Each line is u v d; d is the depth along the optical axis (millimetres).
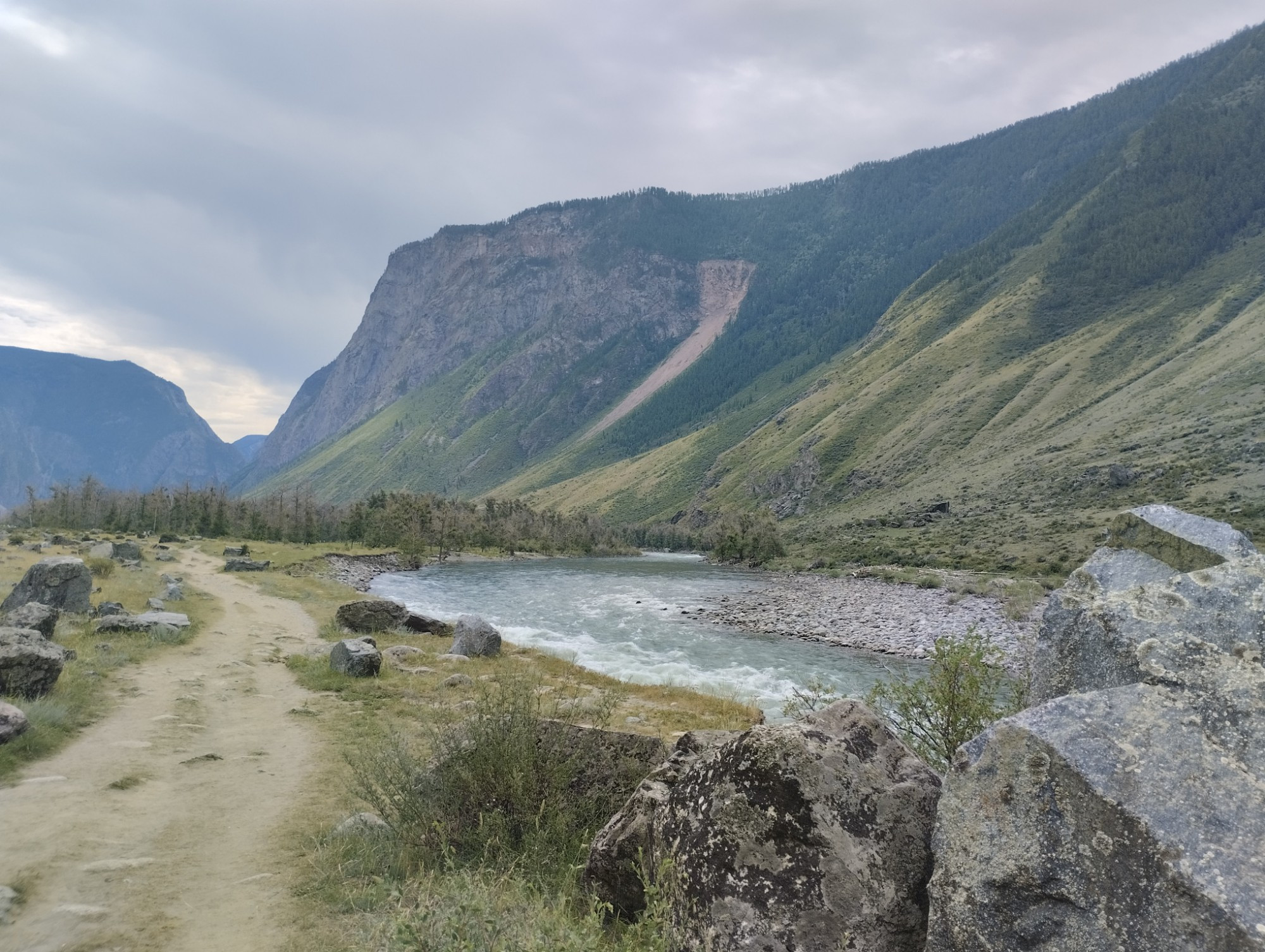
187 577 46500
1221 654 3770
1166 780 3170
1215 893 2715
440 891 5742
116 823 8367
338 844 7918
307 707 15367
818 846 4438
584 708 13453
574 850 7207
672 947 4629
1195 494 74562
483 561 105812
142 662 18594
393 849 7586
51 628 17766
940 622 39875
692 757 6609
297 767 11227
